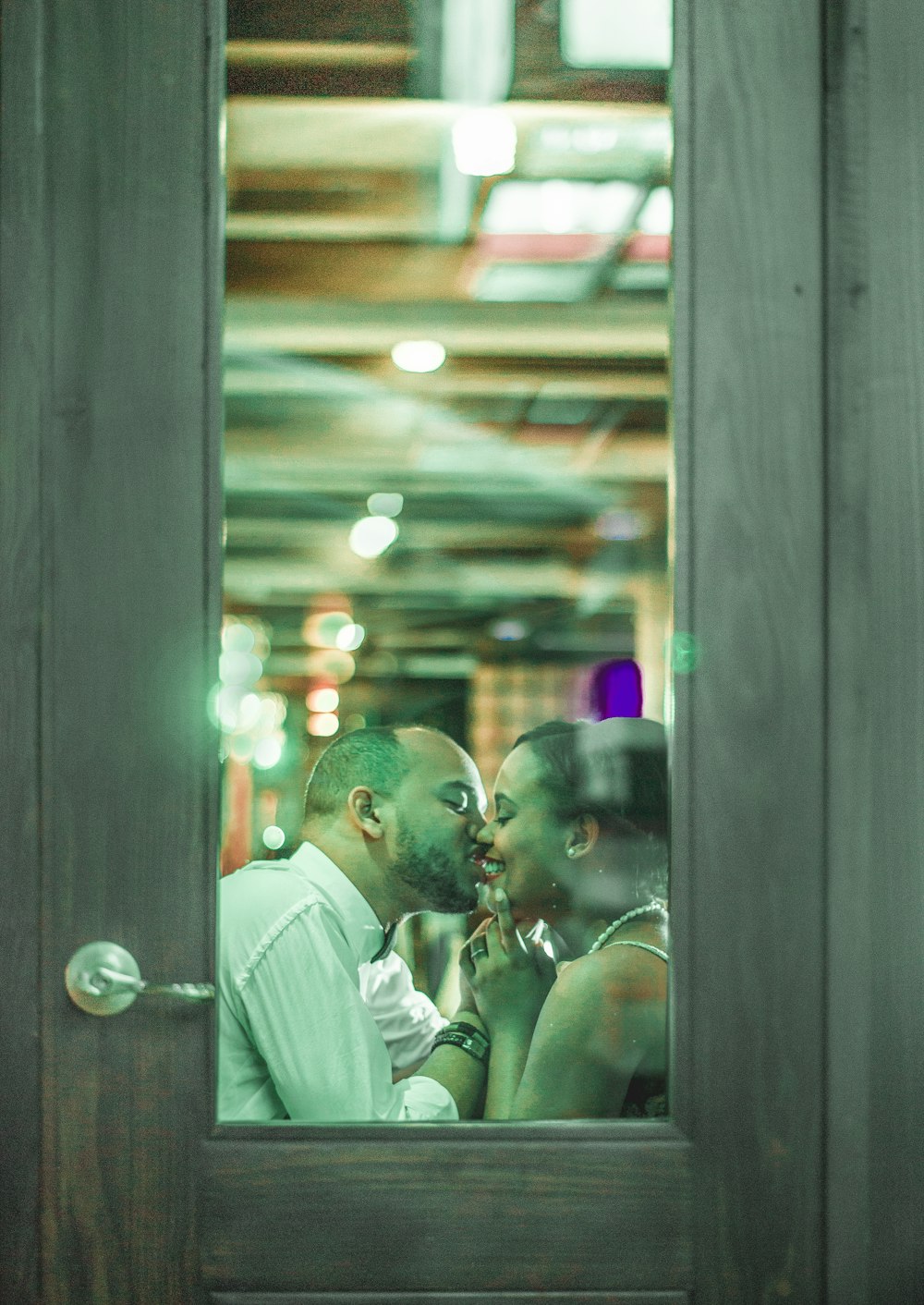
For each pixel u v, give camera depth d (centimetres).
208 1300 145
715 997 147
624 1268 145
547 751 162
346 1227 145
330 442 395
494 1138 146
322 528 477
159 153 149
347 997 153
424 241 262
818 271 150
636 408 194
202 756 147
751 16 150
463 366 335
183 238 149
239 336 164
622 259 236
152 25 149
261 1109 150
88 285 148
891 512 149
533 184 231
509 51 181
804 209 150
